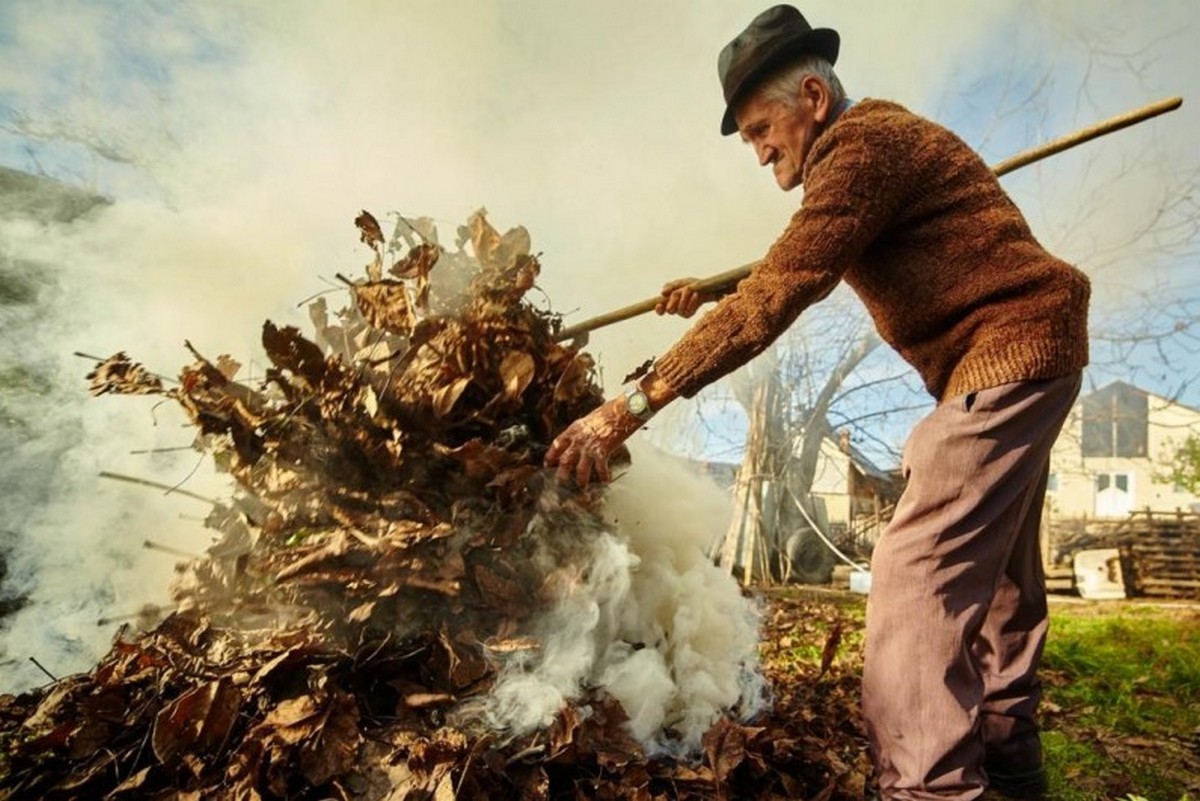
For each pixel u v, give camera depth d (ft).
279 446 4.59
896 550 4.46
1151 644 10.46
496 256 5.63
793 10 5.13
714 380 4.33
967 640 4.33
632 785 4.09
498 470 4.68
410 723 3.95
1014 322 4.29
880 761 4.42
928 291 4.50
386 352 5.10
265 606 4.43
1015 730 5.32
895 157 4.40
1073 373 4.40
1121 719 7.14
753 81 5.11
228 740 3.79
